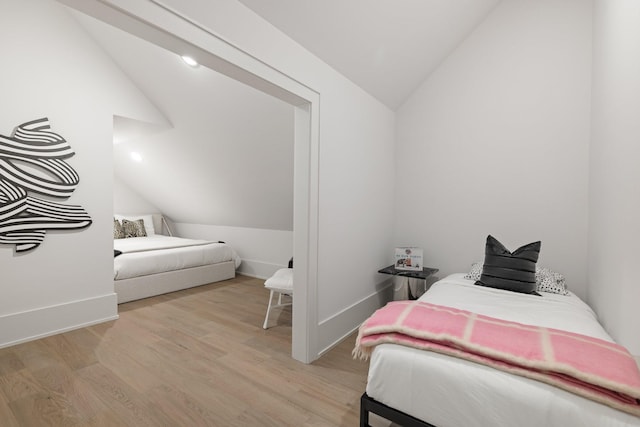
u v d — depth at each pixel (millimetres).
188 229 6199
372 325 1558
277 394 1841
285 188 3857
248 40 1646
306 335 2205
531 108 2770
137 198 6027
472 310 1869
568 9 2605
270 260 4883
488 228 3006
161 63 2930
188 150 4059
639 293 1372
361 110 2807
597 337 1493
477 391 1197
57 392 1817
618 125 1707
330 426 1587
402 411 1370
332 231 2467
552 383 1123
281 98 2068
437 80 3225
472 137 3061
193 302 3582
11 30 2414
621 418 1006
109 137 2996
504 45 2877
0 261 2375
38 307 2555
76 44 2773
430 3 2377
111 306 2977
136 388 1867
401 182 3496
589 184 2506
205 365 2156
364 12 2109
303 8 1823
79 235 2781
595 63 2336
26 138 2482
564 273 2654
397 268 3160
